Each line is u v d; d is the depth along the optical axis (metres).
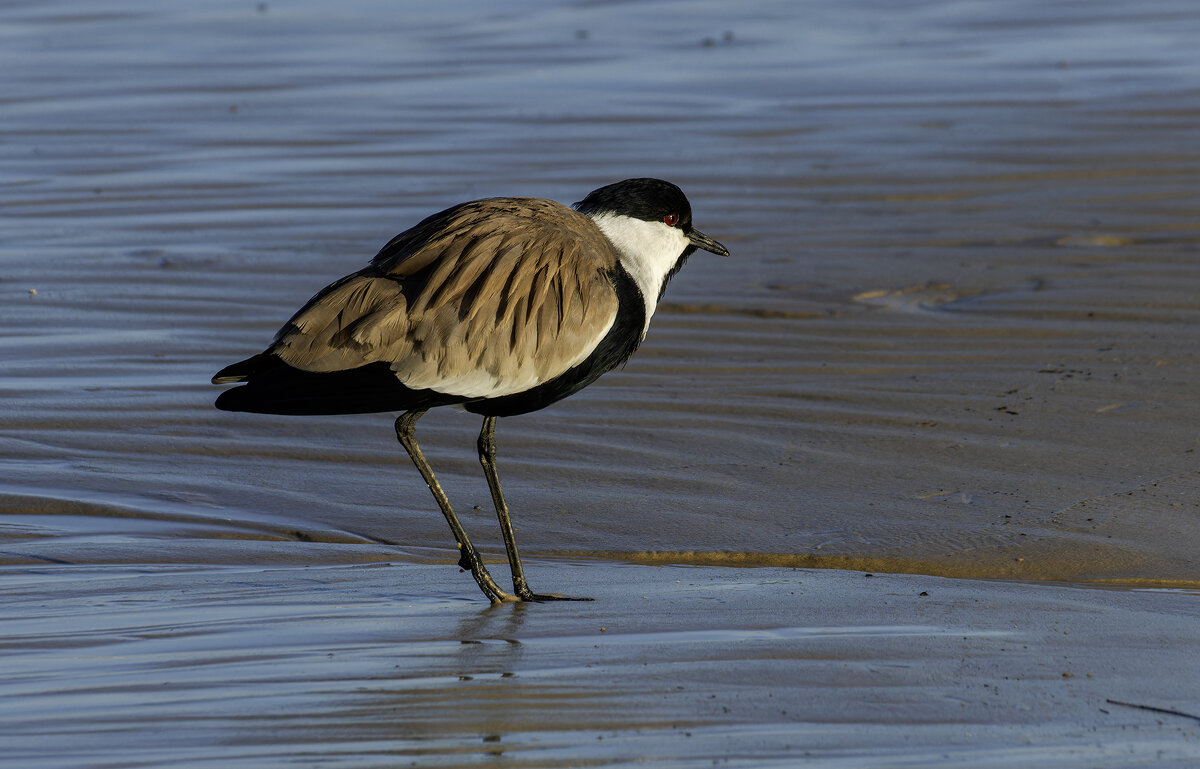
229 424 13.57
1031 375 14.71
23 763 7.08
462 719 7.59
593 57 37.72
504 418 13.73
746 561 10.57
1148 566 10.18
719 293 18.17
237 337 16.38
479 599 9.72
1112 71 35.22
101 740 7.36
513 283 9.76
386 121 30.06
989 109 31.11
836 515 11.24
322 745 7.29
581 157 26.62
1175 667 8.24
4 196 23.55
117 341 16.14
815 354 15.73
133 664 8.42
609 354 10.40
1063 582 10.01
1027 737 7.33
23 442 12.98
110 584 9.98
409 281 9.72
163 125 29.47
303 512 11.55
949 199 23.45
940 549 10.52
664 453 12.76
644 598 9.64
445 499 9.84
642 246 10.74
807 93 33.09
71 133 28.62
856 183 24.64
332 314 9.54
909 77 34.97
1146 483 11.69
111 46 39.06
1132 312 16.94
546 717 7.62
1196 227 21.17
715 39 40.62
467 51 38.72
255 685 8.08
